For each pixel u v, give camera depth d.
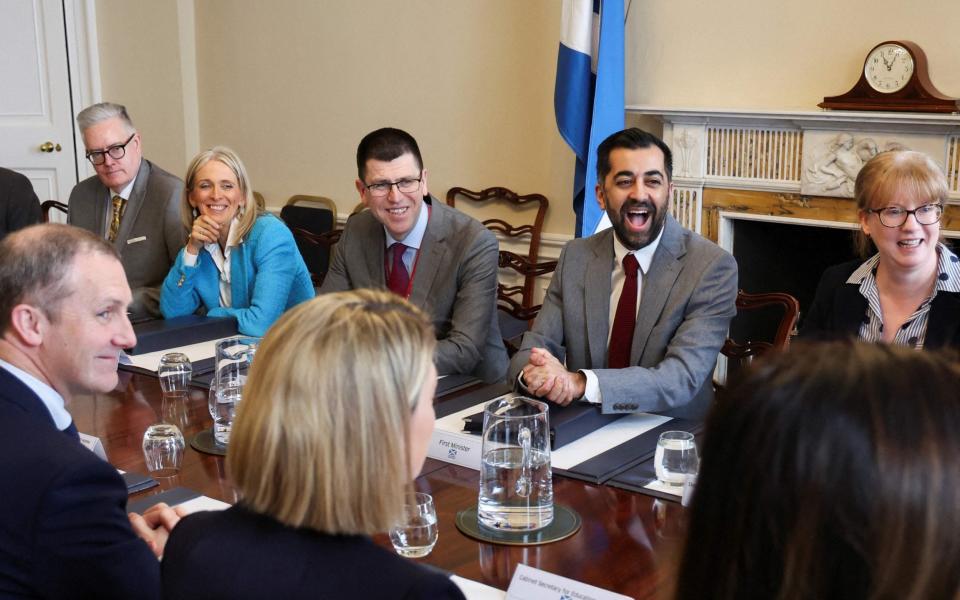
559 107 4.31
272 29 5.63
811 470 0.56
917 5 3.73
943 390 0.56
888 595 0.54
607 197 2.48
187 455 1.99
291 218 5.45
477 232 2.93
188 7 5.86
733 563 0.60
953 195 3.65
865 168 2.25
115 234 3.69
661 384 2.21
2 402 1.45
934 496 0.53
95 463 1.37
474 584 1.43
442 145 5.15
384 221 2.93
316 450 0.95
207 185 3.16
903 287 2.26
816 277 4.27
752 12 4.10
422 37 5.11
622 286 2.56
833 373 0.58
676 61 4.32
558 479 1.83
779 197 4.04
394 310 1.03
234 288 3.22
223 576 0.98
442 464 1.93
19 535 1.32
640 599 1.37
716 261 2.44
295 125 5.65
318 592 0.96
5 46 5.89
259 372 1.00
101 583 1.34
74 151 6.01
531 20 4.75
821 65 3.97
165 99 5.96
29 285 1.52
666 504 1.70
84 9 5.93
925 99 3.59
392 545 1.54
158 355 2.75
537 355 2.16
